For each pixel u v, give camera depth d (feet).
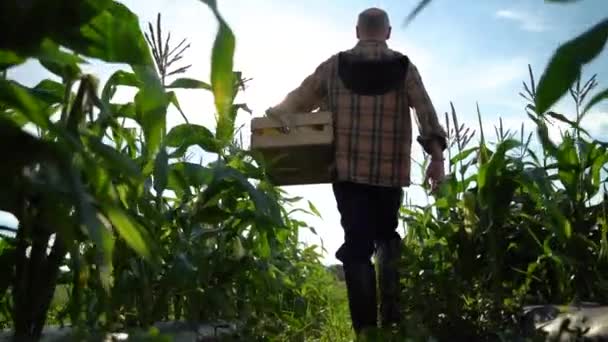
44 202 4.28
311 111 13.19
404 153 12.66
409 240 15.61
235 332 10.54
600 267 12.04
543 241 12.95
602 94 3.10
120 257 8.00
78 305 6.35
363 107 12.59
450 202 13.66
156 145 5.62
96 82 5.17
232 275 12.03
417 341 9.18
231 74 3.17
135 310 9.87
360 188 12.51
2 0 3.01
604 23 2.46
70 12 3.17
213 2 3.01
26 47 3.16
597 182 12.91
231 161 11.50
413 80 12.71
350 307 12.27
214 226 12.14
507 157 12.28
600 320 8.73
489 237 12.21
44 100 6.18
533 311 10.10
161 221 8.31
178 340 9.07
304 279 18.80
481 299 10.79
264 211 9.64
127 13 4.62
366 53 12.82
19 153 3.38
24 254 5.68
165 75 9.07
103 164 4.84
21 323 5.74
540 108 2.56
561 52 2.50
